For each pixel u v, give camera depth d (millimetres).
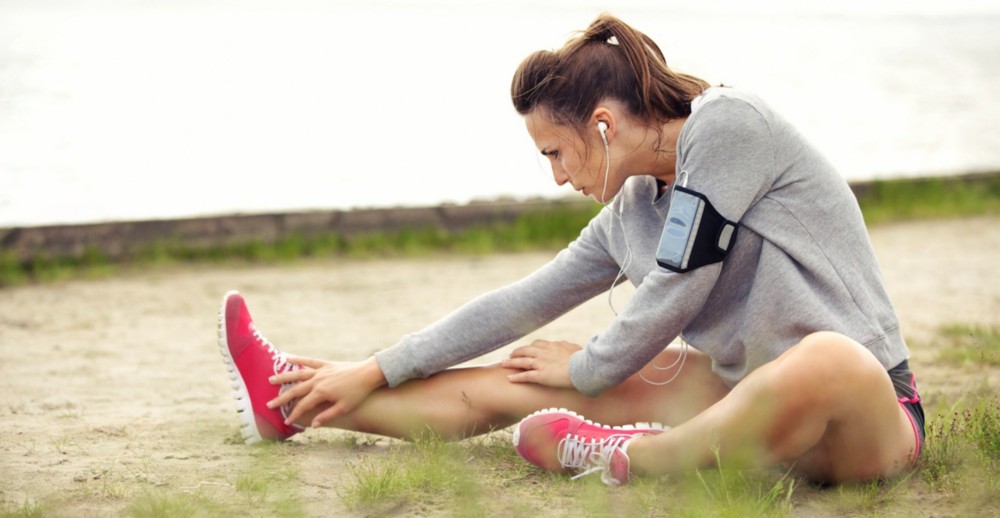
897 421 2406
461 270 7258
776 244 2475
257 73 23094
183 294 6355
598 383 2688
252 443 3055
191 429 3281
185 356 4711
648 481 2547
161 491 2562
